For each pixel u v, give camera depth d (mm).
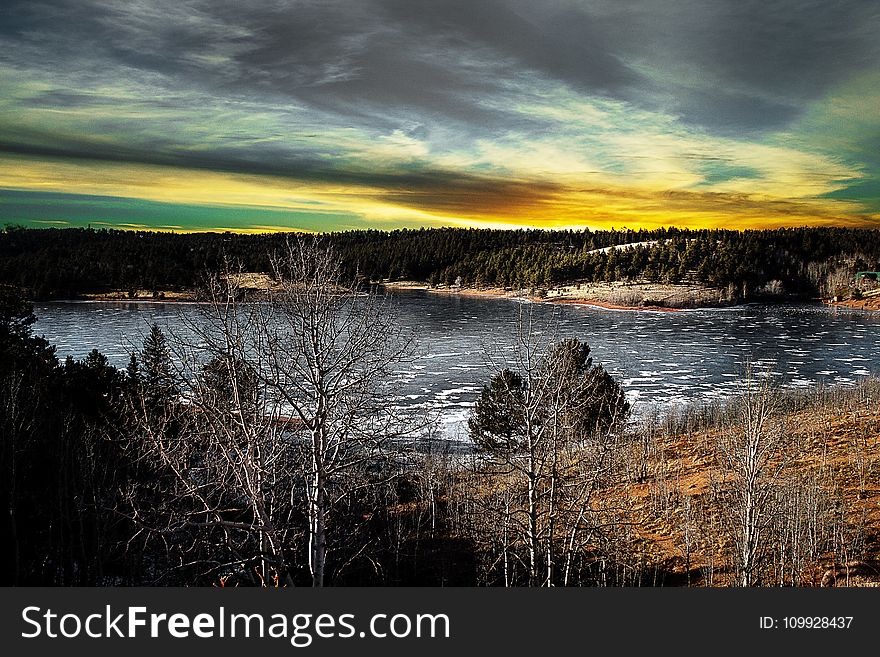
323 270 13500
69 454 24422
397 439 18062
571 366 22281
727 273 176625
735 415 41125
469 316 133500
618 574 22688
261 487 12773
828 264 190500
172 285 166875
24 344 35312
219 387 12711
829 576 20781
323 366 13188
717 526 25953
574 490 18797
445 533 28750
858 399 45219
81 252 192875
